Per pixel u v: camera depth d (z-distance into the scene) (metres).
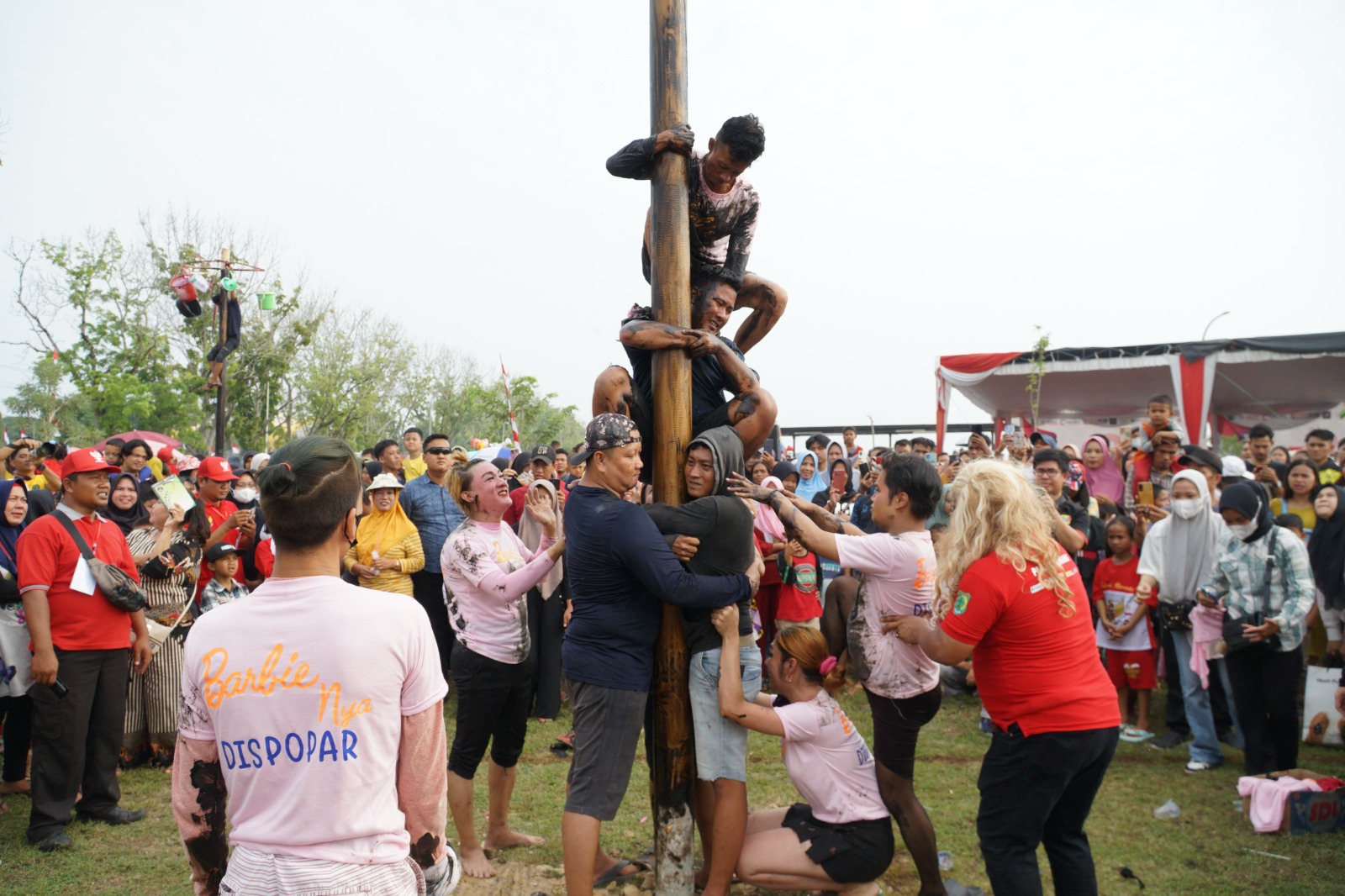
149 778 5.35
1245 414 22.80
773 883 3.48
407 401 33.75
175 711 5.61
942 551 3.04
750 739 6.04
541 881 3.88
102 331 27.84
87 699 4.43
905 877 3.97
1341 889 3.80
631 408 3.48
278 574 1.76
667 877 3.39
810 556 7.09
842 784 3.50
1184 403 14.35
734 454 3.32
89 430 28.97
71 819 4.59
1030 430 19.66
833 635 4.95
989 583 2.80
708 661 3.39
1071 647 2.81
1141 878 3.92
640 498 4.35
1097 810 4.75
